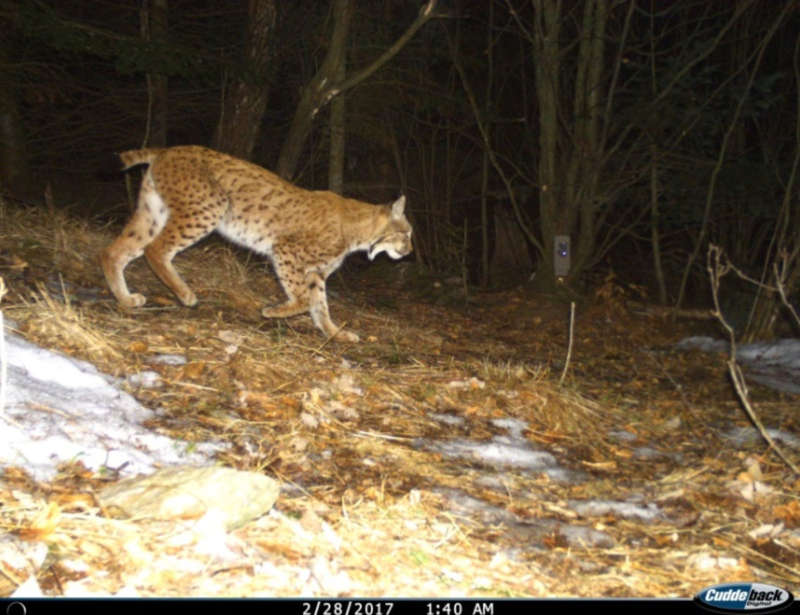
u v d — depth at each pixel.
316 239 3.52
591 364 3.97
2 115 5.12
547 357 3.97
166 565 1.74
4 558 1.66
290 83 5.73
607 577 2.12
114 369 2.65
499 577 2.04
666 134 5.97
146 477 2.04
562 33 5.98
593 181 5.23
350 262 5.86
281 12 5.18
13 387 2.30
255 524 2.01
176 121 6.32
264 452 2.39
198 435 2.39
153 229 3.38
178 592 1.66
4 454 2.05
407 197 6.45
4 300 2.95
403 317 4.36
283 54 5.35
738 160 5.63
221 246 4.40
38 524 1.77
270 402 2.67
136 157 3.36
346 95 5.35
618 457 2.84
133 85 5.91
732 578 2.18
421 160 6.50
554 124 5.21
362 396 2.89
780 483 2.70
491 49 6.24
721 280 6.08
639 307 5.26
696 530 2.41
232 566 1.78
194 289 3.68
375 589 1.85
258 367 2.86
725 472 2.76
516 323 4.71
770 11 6.79
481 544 2.18
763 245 7.46
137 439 2.27
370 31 5.69
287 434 2.50
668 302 6.02
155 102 5.39
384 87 5.86
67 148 5.94
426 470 2.49
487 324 4.62
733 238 6.96
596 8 5.16
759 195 5.55
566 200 5.21
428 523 2.21
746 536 2.41
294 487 2.26
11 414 2.19
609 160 5.57
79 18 5.30
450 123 6.30
